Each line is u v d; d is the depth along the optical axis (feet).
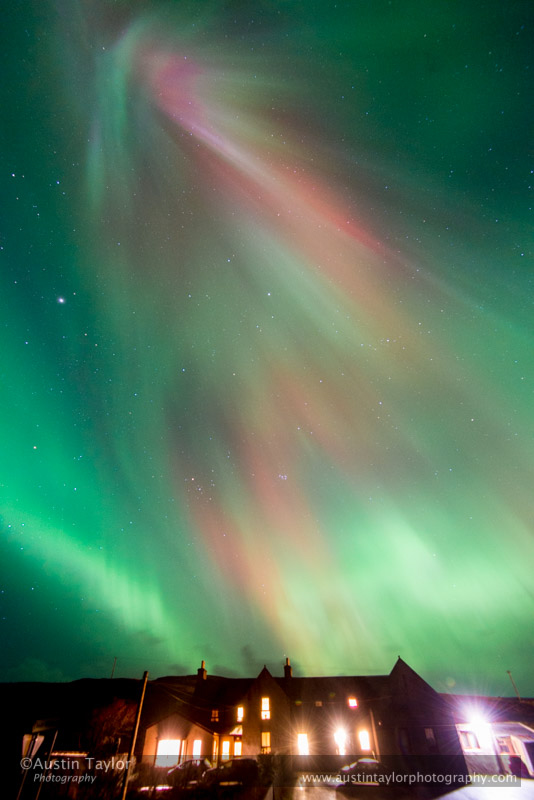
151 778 74.69
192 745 117.29
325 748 120.47
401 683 107.55
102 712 96.63
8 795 53.98
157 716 123.54
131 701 114.73
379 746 97.76
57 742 83.05
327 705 130.52
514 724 100.78
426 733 98.07
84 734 88.69
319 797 67.72
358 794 69.46
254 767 84.64
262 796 65.16
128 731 98.68
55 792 56.18
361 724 123.75
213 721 128.47
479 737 101.55
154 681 146.10
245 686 146.72
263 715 128.67
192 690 142.72
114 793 57.67
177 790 64.54
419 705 103.09
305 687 139.85
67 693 111.75
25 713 84.43
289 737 123.13
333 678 143.54
